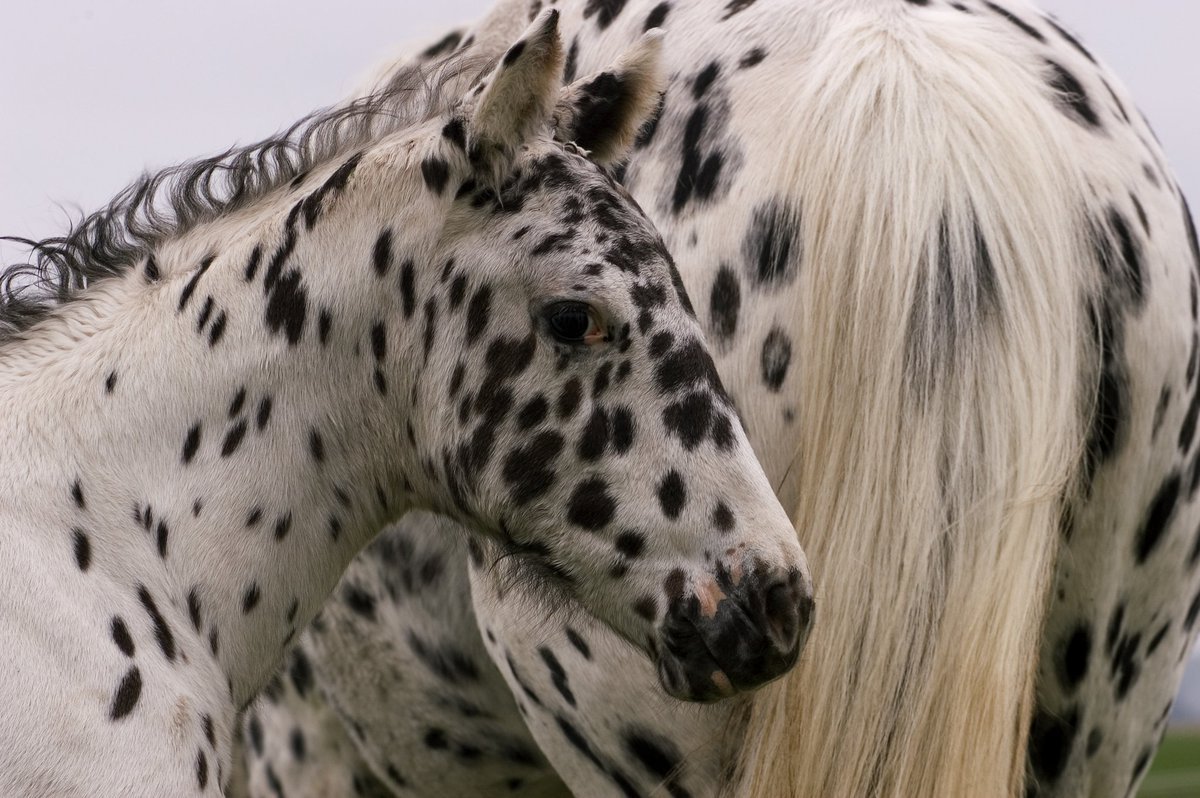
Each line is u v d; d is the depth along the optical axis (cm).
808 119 736
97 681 673
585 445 684
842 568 700
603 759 800
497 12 932
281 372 732
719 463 667
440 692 974
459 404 711
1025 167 717
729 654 652
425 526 938
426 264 715
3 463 696
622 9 863
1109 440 739
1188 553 785
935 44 752
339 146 777
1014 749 693
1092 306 728
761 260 738
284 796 1087
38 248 774
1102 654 766
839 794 693
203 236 766
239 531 730
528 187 696
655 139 794
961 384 700
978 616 686
